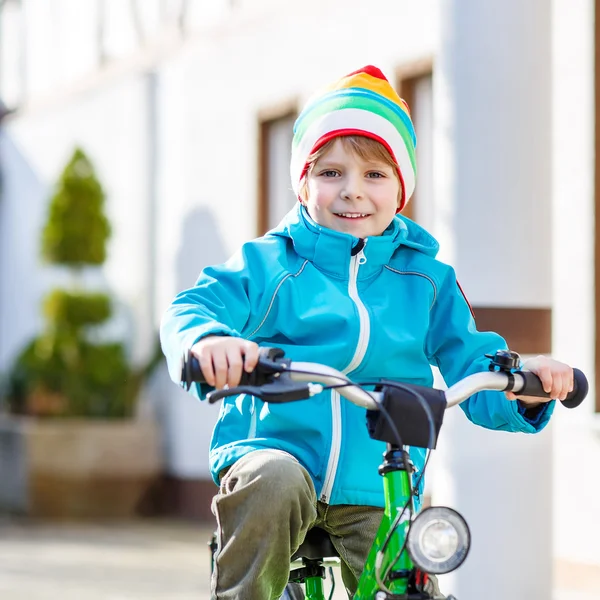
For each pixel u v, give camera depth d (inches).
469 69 248.5
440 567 117.9
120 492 615.8
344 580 153.5
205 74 579.5
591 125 329.1
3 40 797.9
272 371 124.3
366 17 451.8
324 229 153.6
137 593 361.4
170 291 612.7
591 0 329.1
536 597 245.3
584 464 326.0
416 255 159.8
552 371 136.0
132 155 650.2
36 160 756.0
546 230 249.9
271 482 130.3
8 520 598.2
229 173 558.3
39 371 636.7
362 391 125.7
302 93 499.2
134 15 652.1
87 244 642.8
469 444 245.3
